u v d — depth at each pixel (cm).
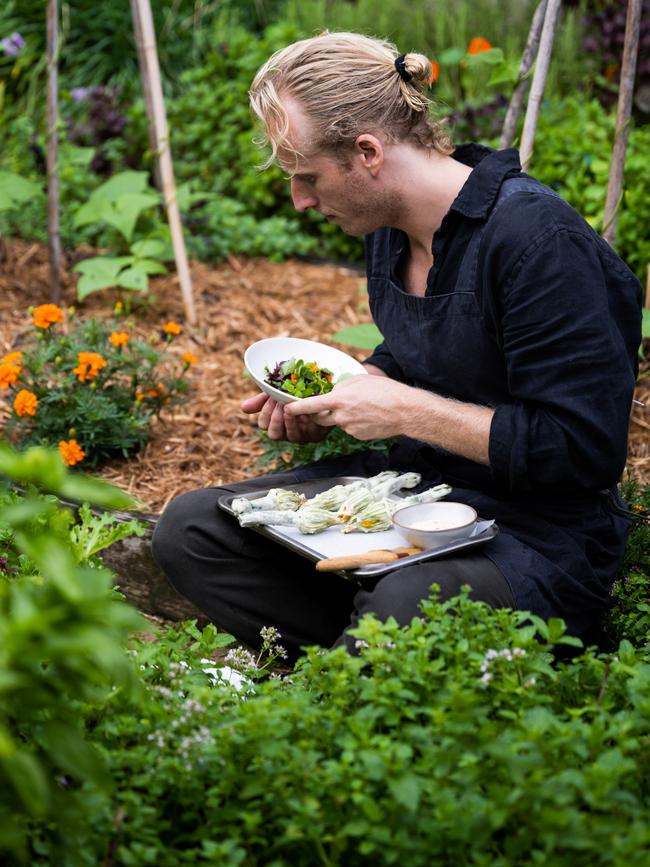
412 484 256
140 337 448
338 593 269
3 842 145
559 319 223
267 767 167
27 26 755
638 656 221
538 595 229
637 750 178
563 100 647
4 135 638
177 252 457
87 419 355
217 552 259
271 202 586
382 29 734
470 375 244
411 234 251
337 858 163
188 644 268
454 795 162
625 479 341
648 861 147
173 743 178
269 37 664
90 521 228
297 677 212
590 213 482
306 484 267
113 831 163
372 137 234
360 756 162
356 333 356
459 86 683
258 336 458
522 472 228
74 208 541
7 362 345
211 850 156
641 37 603
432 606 201
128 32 764
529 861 160
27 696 150
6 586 157
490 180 234
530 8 727
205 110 627
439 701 182
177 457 368
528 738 164
